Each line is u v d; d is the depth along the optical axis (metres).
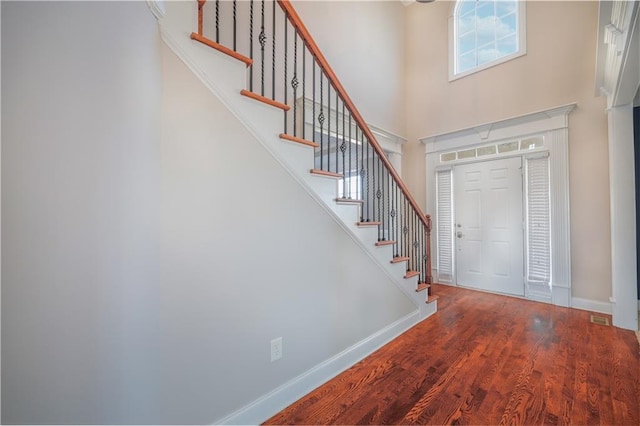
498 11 3.93
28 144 0.67
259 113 1.53
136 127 0.98
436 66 4.47
